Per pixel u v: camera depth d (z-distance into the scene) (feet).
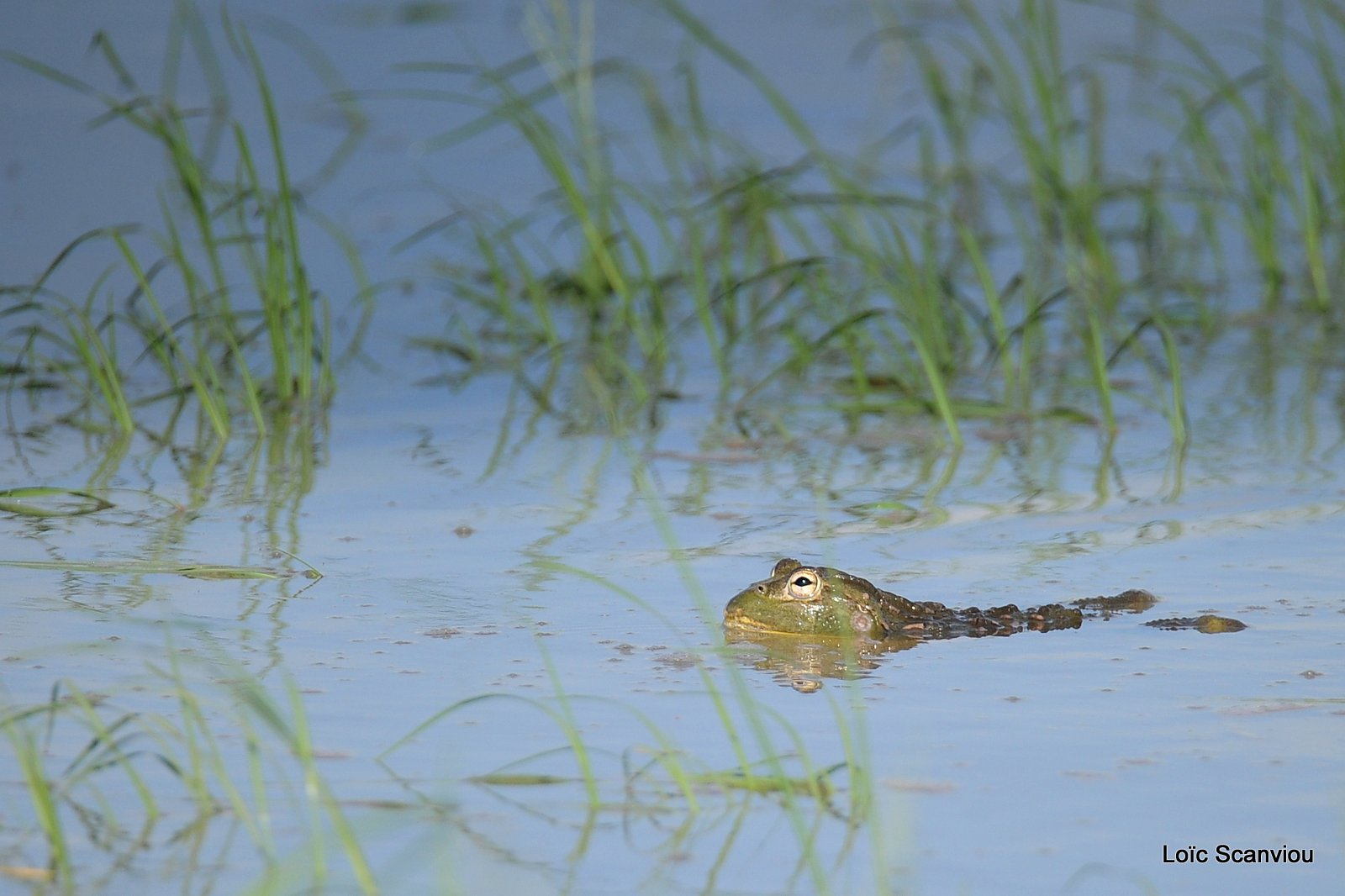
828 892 31.71
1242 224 104.32
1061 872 32.27
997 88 99.86
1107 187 103.76
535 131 103.40
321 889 31.48
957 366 81.41
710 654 45.37
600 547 55.21
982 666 44.45
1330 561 53.01
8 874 31.78
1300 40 105.40
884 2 128.16
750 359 83.97
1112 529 57.21
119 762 36.73
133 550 53.88
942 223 100.17
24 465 64.80
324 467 65.21
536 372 81.46
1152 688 42.39
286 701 40.65
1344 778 36.42
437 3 131.13
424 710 40.42
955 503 60.64
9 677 41.73
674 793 36.04
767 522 58.29
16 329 81.46
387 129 114.52
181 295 86.79
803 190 100.63
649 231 99.71
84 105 116.47
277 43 125.59
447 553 54.24
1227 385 78.07
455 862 32.71
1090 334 76.38
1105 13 131.54
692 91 92.89
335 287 92.07
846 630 46.70
